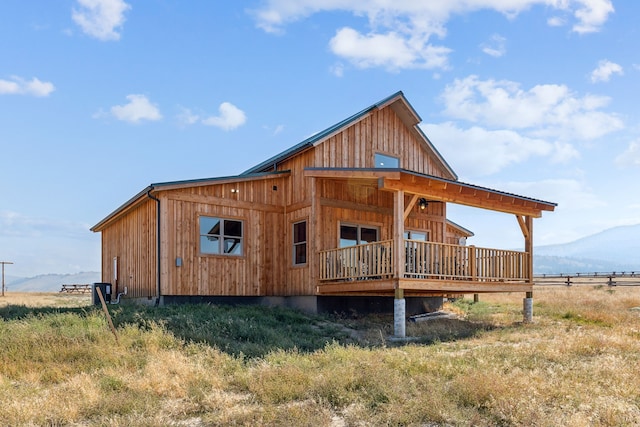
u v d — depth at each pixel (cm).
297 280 1605
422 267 1353
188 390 692
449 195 1391
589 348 976
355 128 1728
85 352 866
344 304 1573
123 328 1053
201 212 1530
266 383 698
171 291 1452
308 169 1483
